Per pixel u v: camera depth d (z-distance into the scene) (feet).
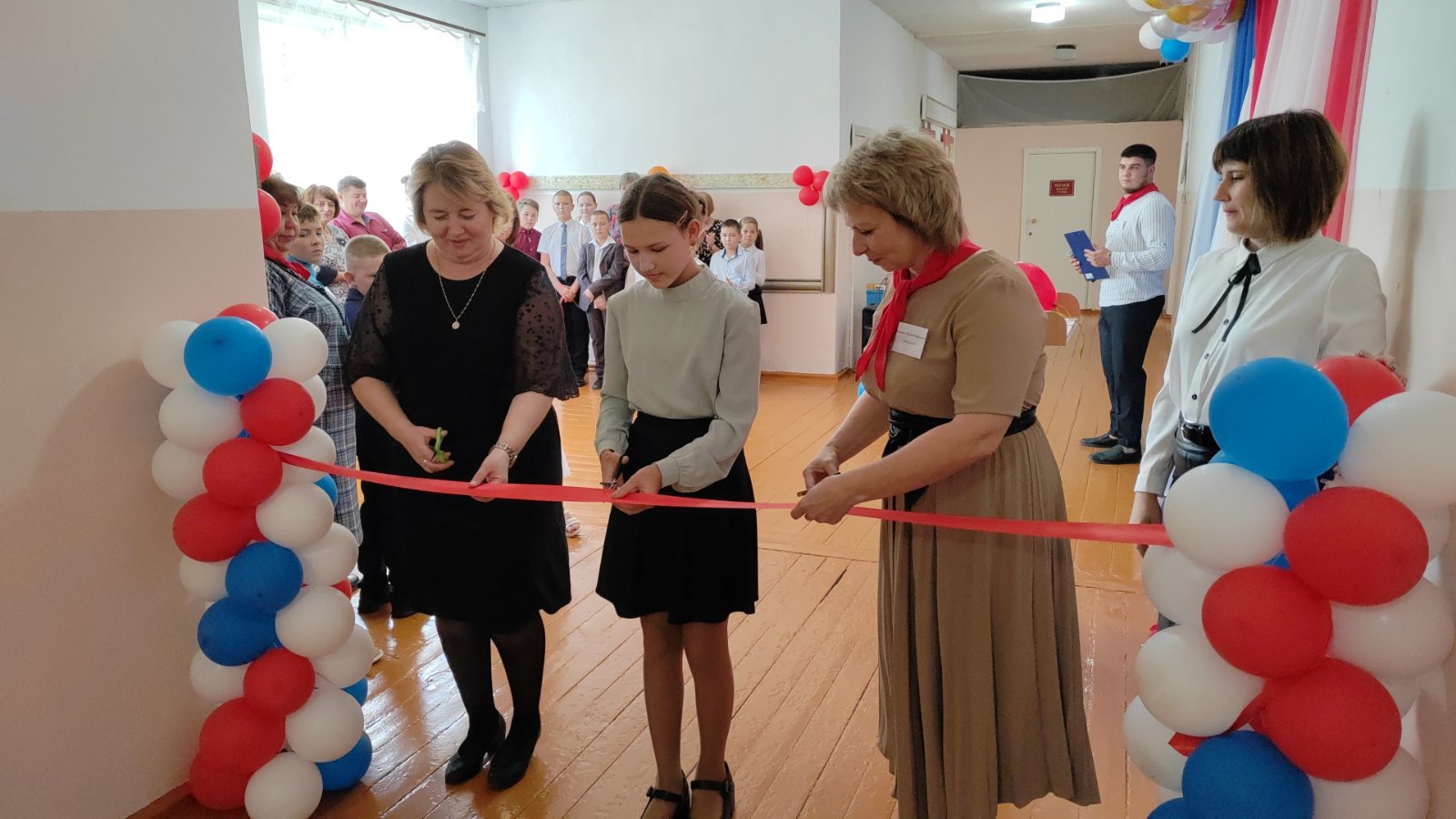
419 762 7.45
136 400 6.47
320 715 6.44
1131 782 6.95
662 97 23.65
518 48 24.67
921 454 4.54
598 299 23.32
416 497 6.57
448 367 6.41
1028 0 23.84
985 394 4.47
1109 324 14.98
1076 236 14.90
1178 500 3.91
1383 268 5.63
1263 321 5.22
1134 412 15.10
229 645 6.23
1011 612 4.91
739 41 22.74
